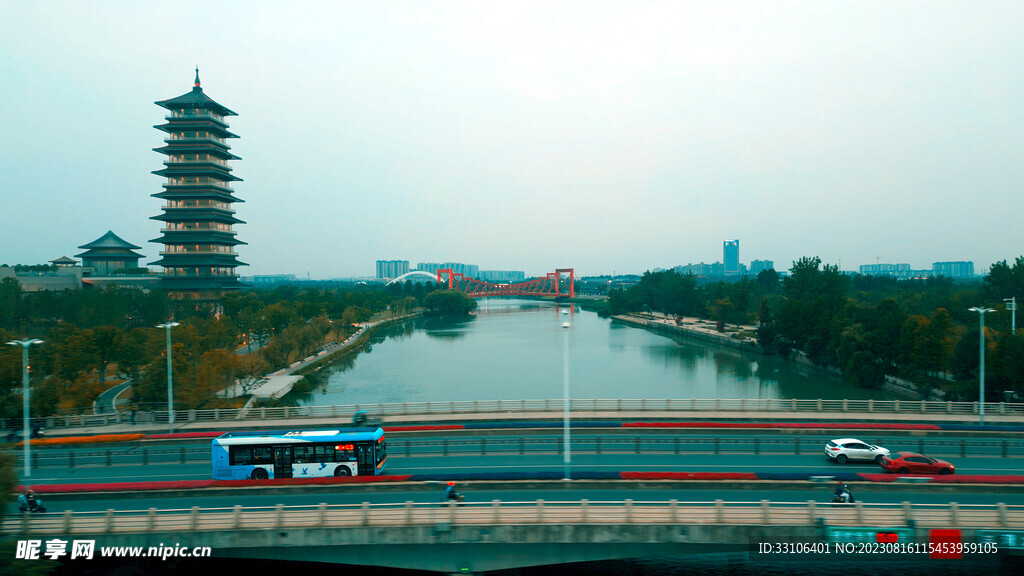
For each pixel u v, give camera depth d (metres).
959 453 46.12
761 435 52.28
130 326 137.00
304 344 121.94
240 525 30.50
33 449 49.94
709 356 141.50
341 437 40.28
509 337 190.25
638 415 58.09
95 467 44.47
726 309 181.25
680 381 107.44
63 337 84.25
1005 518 29.12
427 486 37.41
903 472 39.69
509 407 63.09
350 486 37.31
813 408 62.75
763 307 152.75
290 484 37.25
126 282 191.75
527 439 50.28
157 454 47.88
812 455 45.91
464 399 91.88
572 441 49.94
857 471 41.28
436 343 172.38
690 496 35.78
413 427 53.84
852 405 68.69
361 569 36.47
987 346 76.38
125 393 85.38
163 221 190.38
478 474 38.47
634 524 30.39
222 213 194.12
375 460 40.12
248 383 89.00
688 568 36.75
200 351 87.75
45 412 61.47
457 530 30.48
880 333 98.38
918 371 91.31
